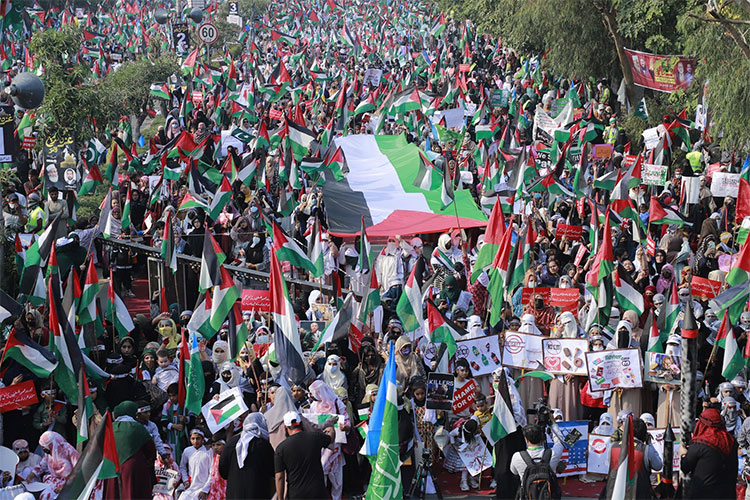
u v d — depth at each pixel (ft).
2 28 57.82
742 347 49.37
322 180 92.68
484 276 61.52
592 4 129.90
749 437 41.88
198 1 332.80
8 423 43.60
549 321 53.88
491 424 40.01
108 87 144.97
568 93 130.00
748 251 52.29
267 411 39.99
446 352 48.11
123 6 352.28
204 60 212.84
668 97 127.65
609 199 78.79
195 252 71.46
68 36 105.91
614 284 53.31
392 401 37.22
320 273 59.36
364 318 50.06
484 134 105.09
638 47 133.18
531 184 81.82
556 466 39.11
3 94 75.87
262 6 409.49
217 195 72.28
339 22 365.20
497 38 231.30
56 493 38.55
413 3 394.11
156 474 40.70
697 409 46.60
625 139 105.70
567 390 47.32
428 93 127.03
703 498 36.22
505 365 48.32
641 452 36.68
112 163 87.86
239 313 48.80
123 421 37.55
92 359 51.44
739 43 72.18
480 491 43.52
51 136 104.32
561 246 70.74
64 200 69.97
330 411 41.42
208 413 39.45
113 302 53.01
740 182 72.02
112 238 73.56
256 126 120.26
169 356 49.16
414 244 72.95
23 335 42.86
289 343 44.62
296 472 35.47
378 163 103.45
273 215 78.84
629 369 45.55
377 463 37.37
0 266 48.73
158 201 83.56
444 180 74.54
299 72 181.98
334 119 122.21
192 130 117.80
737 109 90.53
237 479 36.83
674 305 49.96
